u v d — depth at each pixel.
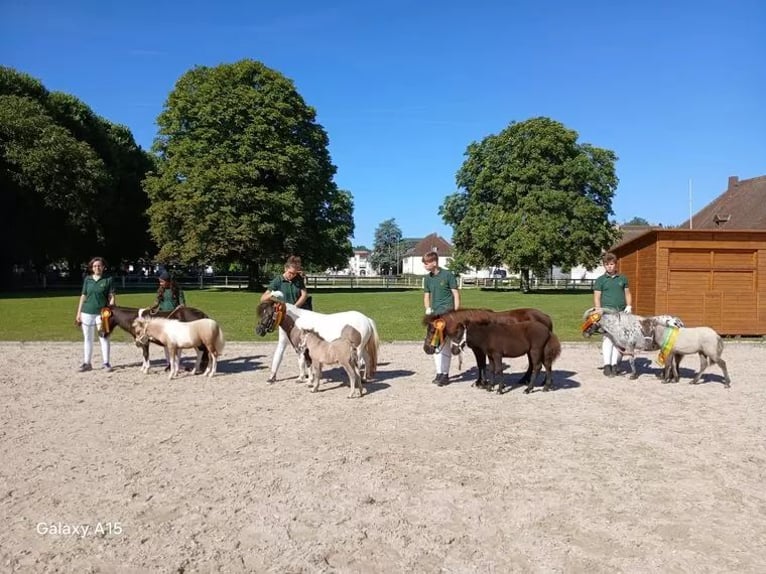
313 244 46.25
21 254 43.03
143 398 9.50
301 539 4.59
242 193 41.41
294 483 5.74
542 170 47.38
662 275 17.84
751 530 4.81
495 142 50.72
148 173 46.25
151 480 5.80
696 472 6.14
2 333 17.67
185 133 45.09
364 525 4.84
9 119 37.50
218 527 4.79
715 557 4.37
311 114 47.28
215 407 8.90
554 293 48.28
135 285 54.75
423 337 17.58
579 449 6.92
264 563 4.23
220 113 42.72
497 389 10.26
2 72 42.50
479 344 9.88
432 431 7.63
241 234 41.41
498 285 65.50
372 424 7.96
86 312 11.84
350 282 65.38
